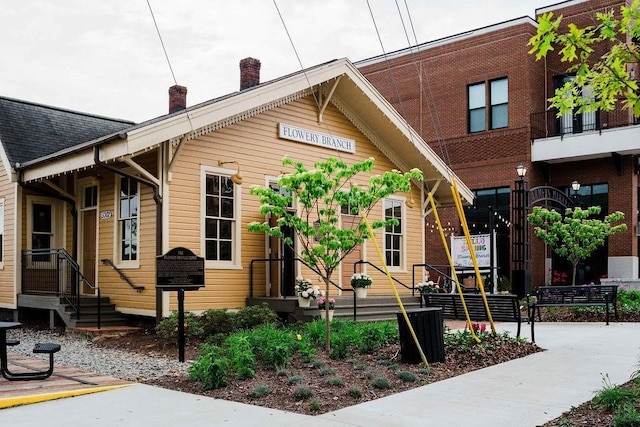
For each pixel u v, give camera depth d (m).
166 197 12.70
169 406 6.85
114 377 8.57
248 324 12.03
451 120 27.69
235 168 14.10
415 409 6.62
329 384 7.66
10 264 15.38
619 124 24.28
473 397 7.15
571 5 25.02
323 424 6.07
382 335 10.36
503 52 26.25
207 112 12.68
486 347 9.86
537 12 26.06
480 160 26.62
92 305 13.47
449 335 10.51
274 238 14.79
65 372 8.91
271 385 7.71
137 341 11.69
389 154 18.00
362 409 6.64
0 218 15.93
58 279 13.95
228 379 7.96
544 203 24.55
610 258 24.33
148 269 12.95
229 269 13.84
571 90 7.14
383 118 16.81
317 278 15.63
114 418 6.36
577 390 7.47
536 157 25.23
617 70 6.61
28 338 12.79
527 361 9.41
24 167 14.59
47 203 15.80
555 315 16.73
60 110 18.98
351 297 14.91
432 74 28.44
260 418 6.32
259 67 17.39
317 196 9.84
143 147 11.60
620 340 11.73
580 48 7.09
